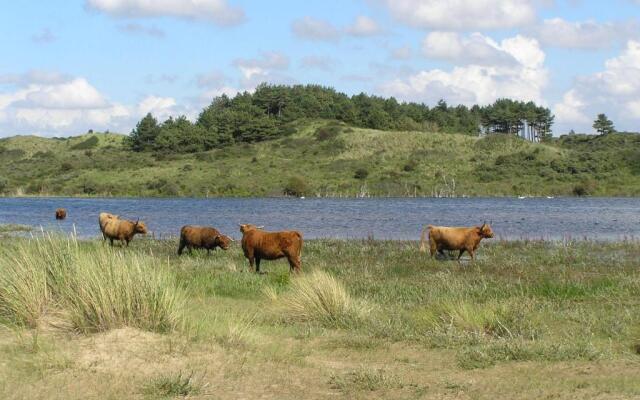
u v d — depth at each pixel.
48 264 10.84
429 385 7.66
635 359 8.84
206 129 140.25
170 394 7.16
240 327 10.05
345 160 109.69
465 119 180.25
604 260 21.30
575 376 7.93
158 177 107.81
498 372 8.30
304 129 136.00
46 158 141.38
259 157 116.25
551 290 14.95
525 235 33.53
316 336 10.68
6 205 70.81
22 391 6.97
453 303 12.45
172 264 19.20
